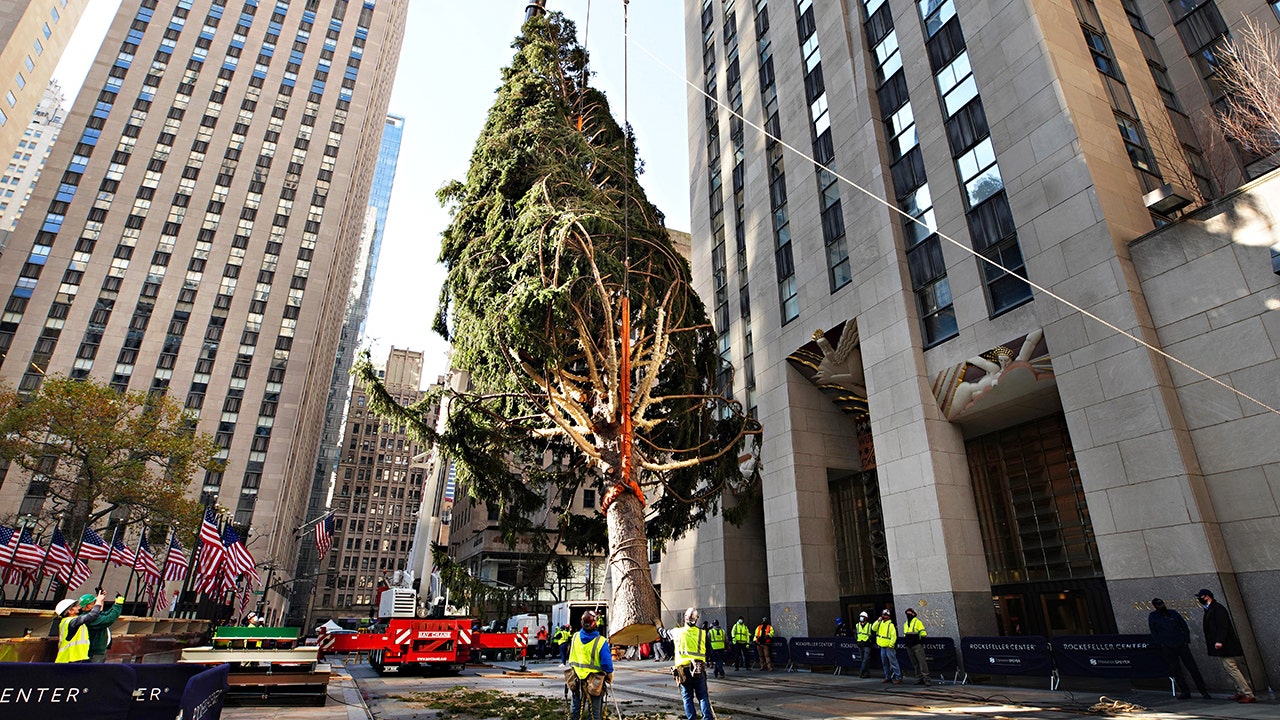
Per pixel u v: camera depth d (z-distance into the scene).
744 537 29.56
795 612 23.62
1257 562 12.70
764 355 28.48
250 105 79.81
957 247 20.47
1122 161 17.92
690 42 42.91
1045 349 17.14
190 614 27.30
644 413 19.36
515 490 18.16
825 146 27.45
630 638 9.51
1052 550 18.34
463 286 17.20
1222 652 11.25
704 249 37.09
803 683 16.86
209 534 20.52
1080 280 16.55
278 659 13.35
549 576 49.19
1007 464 20.19
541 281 14.05
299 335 71.31
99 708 5.70
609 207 17.41
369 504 121.56
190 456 38.66
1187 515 13.46
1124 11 23.42
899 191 23.47
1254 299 13.50
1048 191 17.80
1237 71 19.75
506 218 17.44
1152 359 14.70
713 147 38.34
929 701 12.69
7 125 51.25
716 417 31.31
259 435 65.94
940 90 22.42
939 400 20.20
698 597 30.47
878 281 22.84
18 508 51.31
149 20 78.75
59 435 35.19
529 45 21.73
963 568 18.34
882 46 25.77
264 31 84.56
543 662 30.61
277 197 76.38
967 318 19.69
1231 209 14.15
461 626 22.45
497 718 11.23
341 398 152.88
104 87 73.62
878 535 24.61
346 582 114.75
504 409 18.06
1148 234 15.69
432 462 29.73
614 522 15.52
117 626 13.81
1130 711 10.56
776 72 32.06
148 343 65.06
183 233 70.56
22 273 63.19
